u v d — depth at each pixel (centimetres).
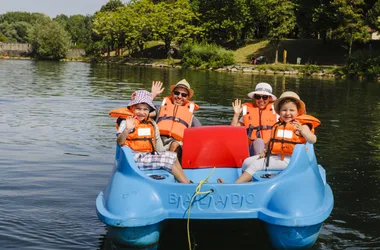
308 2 4672
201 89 1980
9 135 862
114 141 829
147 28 5547
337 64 4112
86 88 1867
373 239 421
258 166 454
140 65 4972
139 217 378
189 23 5600
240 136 506
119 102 1388
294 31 5384
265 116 588
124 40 6062
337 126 1049
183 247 398
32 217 456
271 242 398
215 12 5378
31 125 972
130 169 407
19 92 1620
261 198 397
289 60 4512
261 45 5028
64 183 576
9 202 498
